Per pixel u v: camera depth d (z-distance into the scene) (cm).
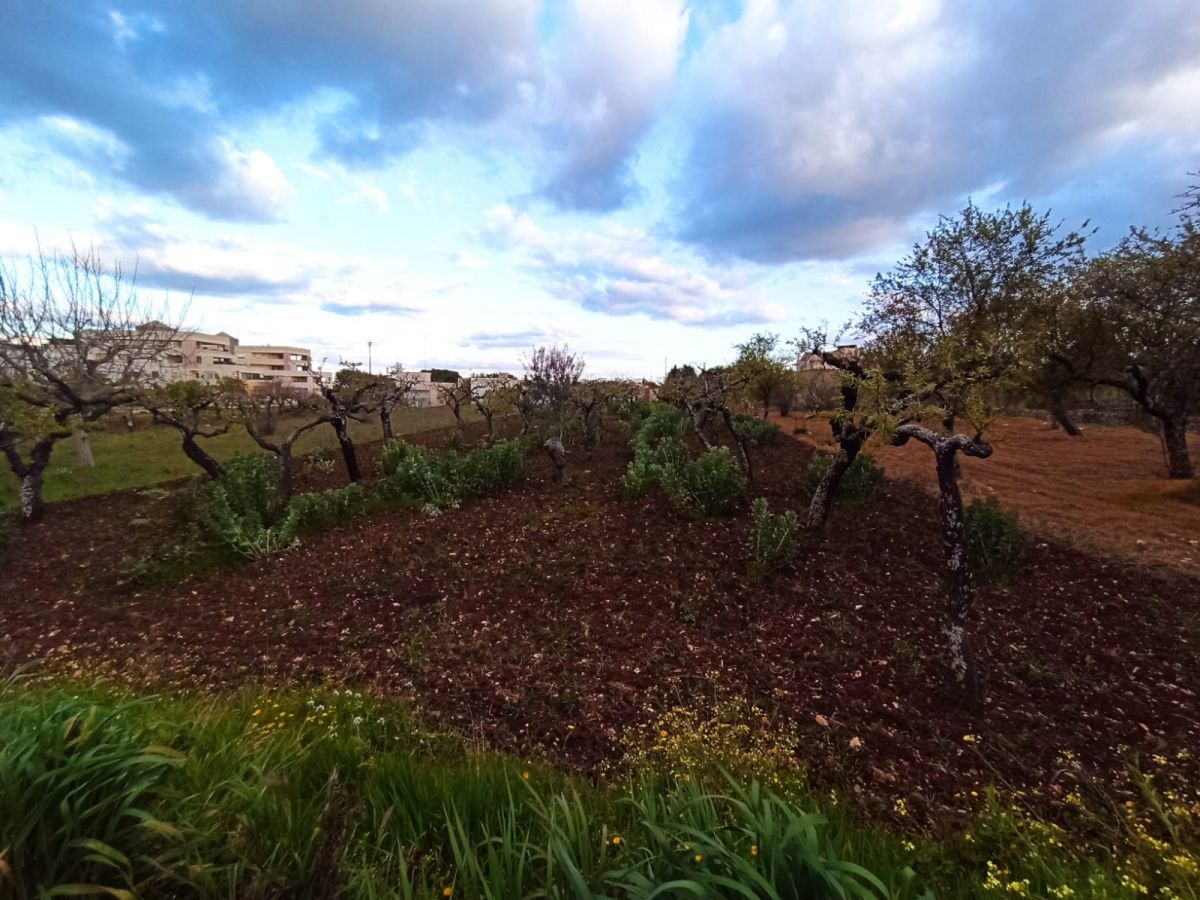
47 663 460
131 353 1100
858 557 643
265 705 339
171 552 704
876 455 1265
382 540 761
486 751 314
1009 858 224
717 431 1491
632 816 234
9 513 911
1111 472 1100
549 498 938
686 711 355
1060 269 920
